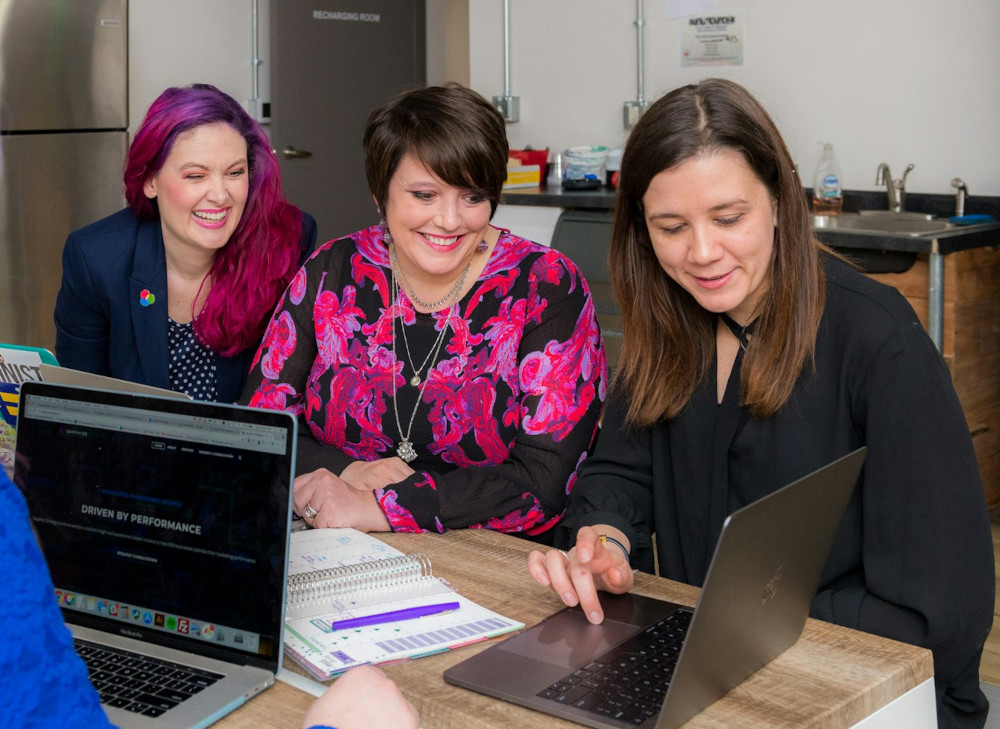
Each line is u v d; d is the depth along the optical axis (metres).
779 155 1.41
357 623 1.30
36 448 1.29
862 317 1.45
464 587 1.45
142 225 2.15
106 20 4.52
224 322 2.10
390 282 1.92
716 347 1.60
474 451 1.86
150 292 2.11
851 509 1.46
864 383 1.43
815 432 1.49
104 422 1.26
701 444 1.61
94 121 4.57
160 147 1.98
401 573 1.43
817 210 4.25
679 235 1.43
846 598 1.43
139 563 1.23
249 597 1.17
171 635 1.21
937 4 4.02
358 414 1.91
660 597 1.41
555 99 5.36
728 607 1.03
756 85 4.61
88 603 1.26
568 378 1.81
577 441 1.80
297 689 1.15
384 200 1.79
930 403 1.40
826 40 4.36
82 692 0.73
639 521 1.64
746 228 1.40
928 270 3.46
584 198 4.37
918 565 1.38
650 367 1.62
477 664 1.19
